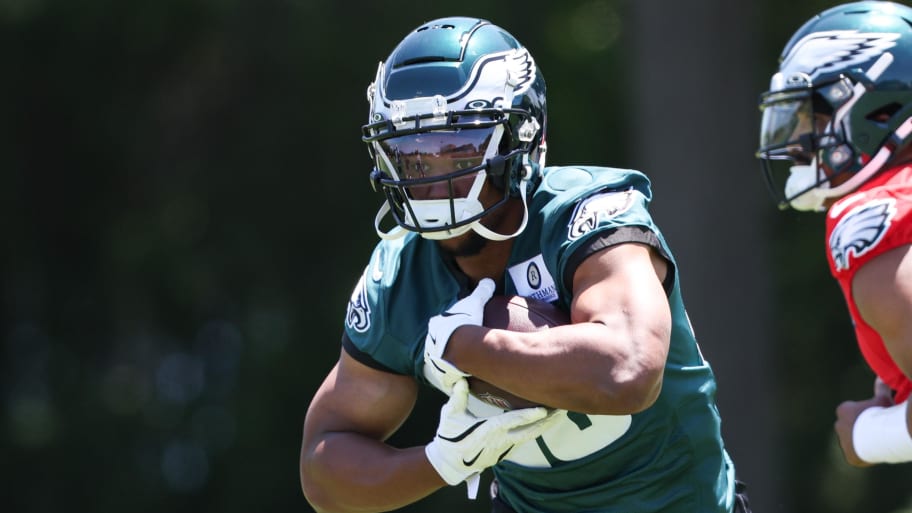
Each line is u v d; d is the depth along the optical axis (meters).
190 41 44.88
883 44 14.13
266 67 44.44
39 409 48.00
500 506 13.41
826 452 42.81
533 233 12.16
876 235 12.77
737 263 31.12
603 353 10.88
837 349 43.03
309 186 45.12
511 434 11.50
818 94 14.32
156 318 48.06
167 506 46.25
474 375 11.40
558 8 42.50
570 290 11.72
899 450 13.64
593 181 12.12
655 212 31.88
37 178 47.59
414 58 12.02
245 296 46.34
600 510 12.41
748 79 31.95
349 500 12.70
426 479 11.97
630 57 38.53
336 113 44.12
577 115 42.22
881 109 14.16
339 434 12.95
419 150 11.82
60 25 43.88
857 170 14.24
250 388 45.09
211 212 46.34
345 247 44.97
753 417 30.73
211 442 46.72
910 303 12.47
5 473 46.75
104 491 46.59
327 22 42.78
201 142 46.53
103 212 48.09
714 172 31.28
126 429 47.31
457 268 12.59
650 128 31.95
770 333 31.73
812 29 14.55
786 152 14.83
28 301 49.47
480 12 42.03
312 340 44.72
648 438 12.23
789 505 41.78
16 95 46.03
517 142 11.96
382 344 12.82
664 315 11.19
